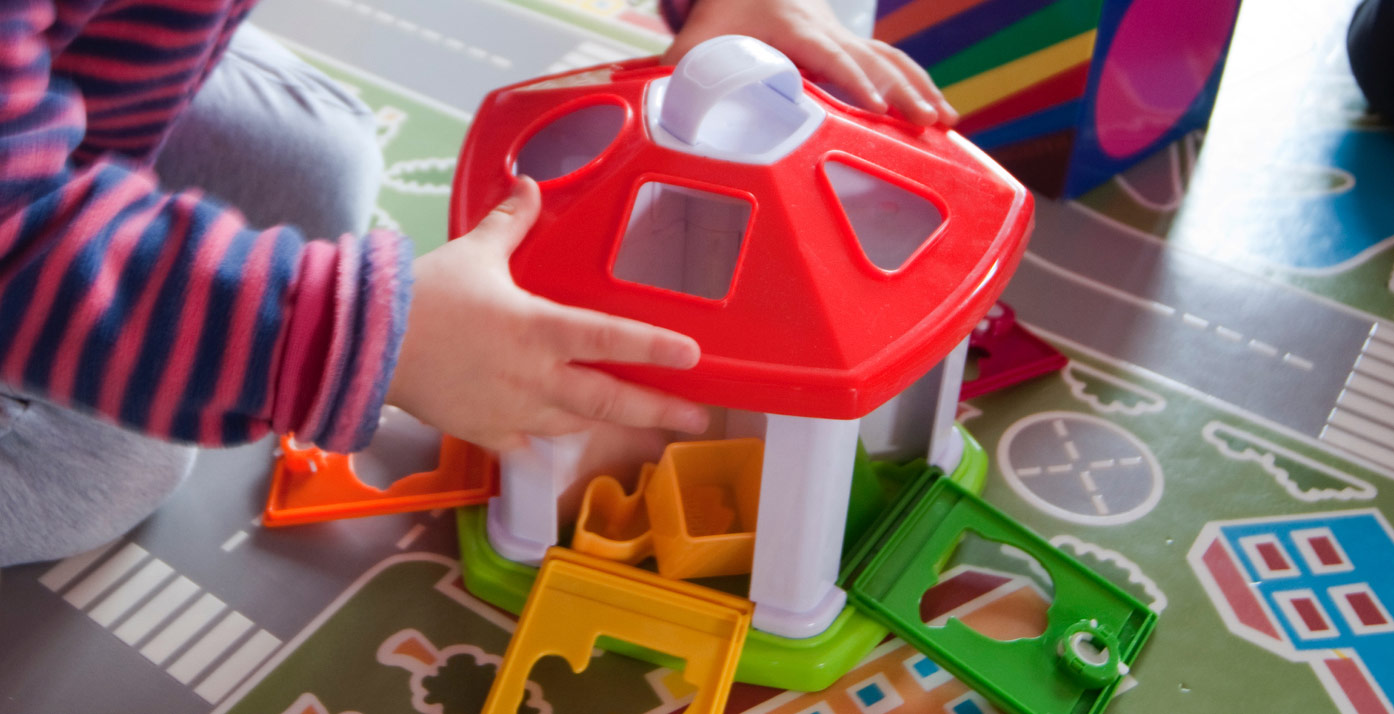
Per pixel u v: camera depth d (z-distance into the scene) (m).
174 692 0.76
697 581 0.82
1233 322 1.03
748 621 0.76
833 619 0.78
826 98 0.77
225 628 0.80
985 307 0.69
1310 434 0.94
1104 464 0.92
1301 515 0.88
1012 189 0.75
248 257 0.58
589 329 0.62
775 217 0.67
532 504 0.78
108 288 0.55
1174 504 0.89
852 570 0.81
